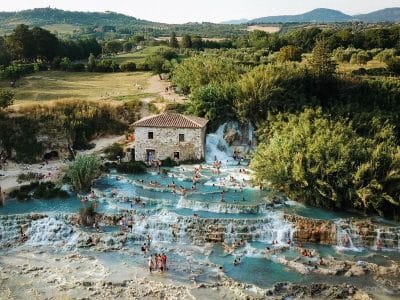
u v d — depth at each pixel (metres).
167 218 59.84
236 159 84.62
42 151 85.12
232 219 58.44
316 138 67.12
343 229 57.16
